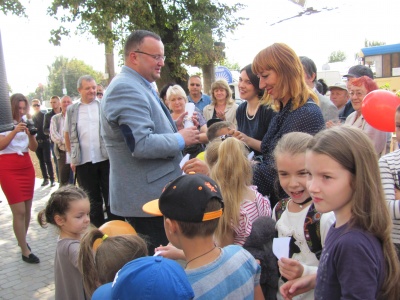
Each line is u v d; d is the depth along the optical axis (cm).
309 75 342
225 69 1155
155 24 1105
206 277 131
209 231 137
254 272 148
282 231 168
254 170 233
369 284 105
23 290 348
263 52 223
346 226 116
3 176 394
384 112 278
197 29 1111
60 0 1072
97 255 177
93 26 1101
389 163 187
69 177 658
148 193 256
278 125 230
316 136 122
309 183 120
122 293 111
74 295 214
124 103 243
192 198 134
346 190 115
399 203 173
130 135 240
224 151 194
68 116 468
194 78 601
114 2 1031
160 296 108
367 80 338
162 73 1134
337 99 518
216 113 516
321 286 117
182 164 230
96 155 457
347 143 114
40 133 791
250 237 169
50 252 438
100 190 477
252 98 324
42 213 253
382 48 1414
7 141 380
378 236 114
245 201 194
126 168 259
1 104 262
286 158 163
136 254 177
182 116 365
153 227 263
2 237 497
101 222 473
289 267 137
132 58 266
